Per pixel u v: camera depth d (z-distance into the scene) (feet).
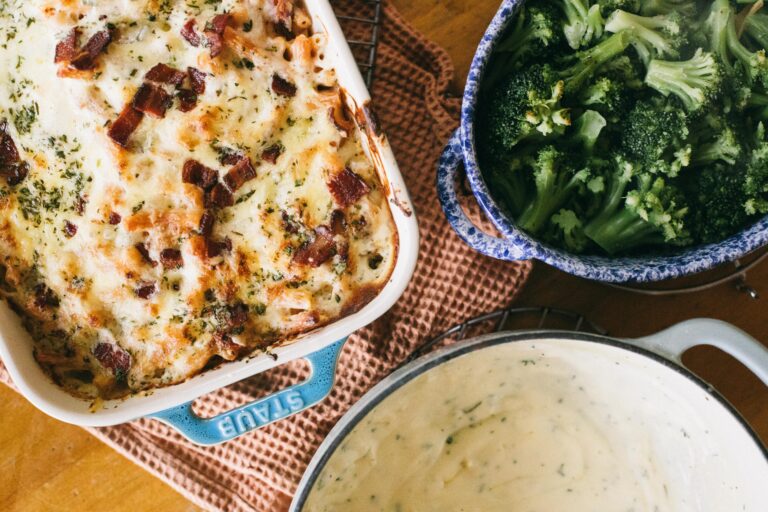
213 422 1.88
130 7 1.81
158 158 1.80
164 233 1.82
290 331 1.90
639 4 1.84
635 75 1.85
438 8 2.10
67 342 1.89
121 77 1.79
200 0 1.83
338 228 1.85
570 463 2.10
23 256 1.86
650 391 1.99
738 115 1.85
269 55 1.83
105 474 2.14
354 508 2.04
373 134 1.79
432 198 2.10
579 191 1.90
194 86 1.81
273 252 1.85
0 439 2.12
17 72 1.81
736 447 1.91
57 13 1.79
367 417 1.88
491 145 1.86
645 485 2.08
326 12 1.79
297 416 2.10
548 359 1.98
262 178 1.84
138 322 1.86
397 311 2.10
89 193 1.82
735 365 2.11
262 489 2.12
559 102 1.81
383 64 2.09
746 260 2.10
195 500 2.11
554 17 1.82
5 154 1.84
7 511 2.12
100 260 1.83
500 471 2.09
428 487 2.08
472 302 2.09
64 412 1.83
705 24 1.84
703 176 1.86
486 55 1.77
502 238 1.94
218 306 1.86
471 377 1.98
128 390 1.89
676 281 2.11
